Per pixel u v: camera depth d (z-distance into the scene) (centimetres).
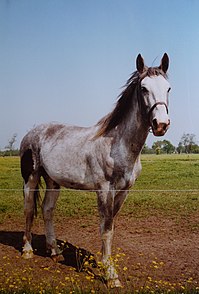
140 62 410
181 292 370
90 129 471
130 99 420
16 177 853
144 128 408
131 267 469
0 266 467
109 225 423
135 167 427
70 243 586
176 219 735
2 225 715
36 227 709
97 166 430
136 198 864
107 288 387
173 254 526
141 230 663
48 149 496
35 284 390
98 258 508
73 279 395
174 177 928
